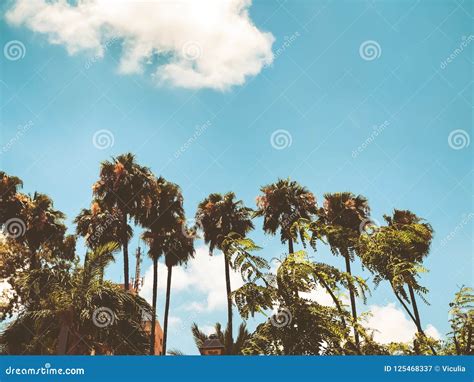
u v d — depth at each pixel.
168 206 30.47
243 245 5.45
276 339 5.19
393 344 5.61
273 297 5.26
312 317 5.20
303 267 5.29
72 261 14.52
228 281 25.94
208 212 30.84
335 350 5.20
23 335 13.88
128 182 27.48
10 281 25.44
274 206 27.38
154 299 31.02
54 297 13.61
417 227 5.96
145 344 14.84
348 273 5.36
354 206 26.92
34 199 28.88
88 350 14.27
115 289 14.68
